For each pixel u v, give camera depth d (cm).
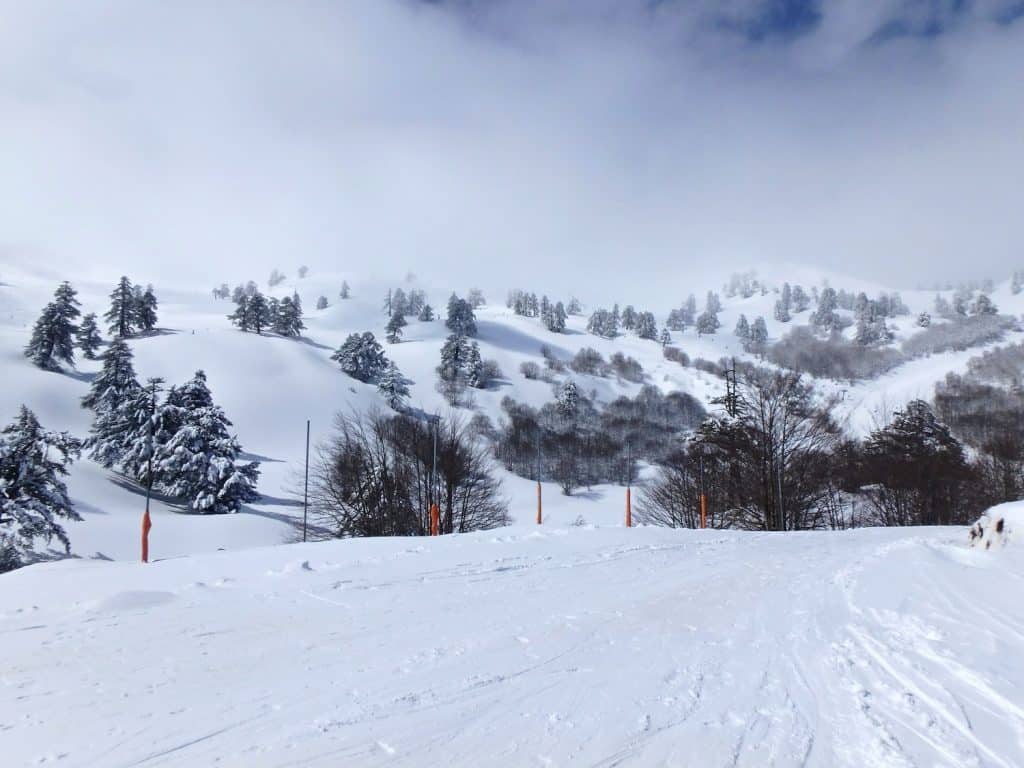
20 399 6662
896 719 356
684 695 400
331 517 2573
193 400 5422
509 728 352
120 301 10356
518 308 19900
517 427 8075
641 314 18912
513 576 802
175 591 691
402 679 429
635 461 7419
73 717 363
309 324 16412
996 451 3850
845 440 3553
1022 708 366
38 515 3042
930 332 14925
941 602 617
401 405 8669
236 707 379
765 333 19088
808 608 627
